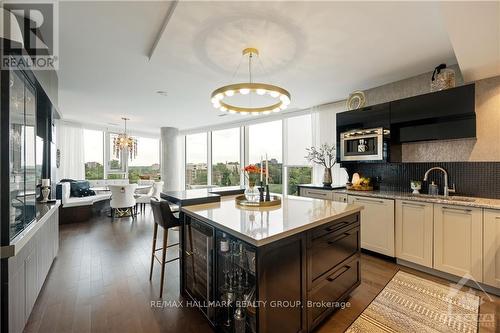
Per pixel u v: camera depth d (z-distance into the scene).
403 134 3.14
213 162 7.44
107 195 5.86
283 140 5.37
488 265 2.19
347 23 1.94
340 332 1.76
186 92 3.88
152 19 1.96
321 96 3.94
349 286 2.10
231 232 1.49
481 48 1.95
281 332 1.46
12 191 1.62
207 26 1.96
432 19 1.89
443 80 2.66
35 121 2.26
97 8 1.81
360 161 3.37
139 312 1.98
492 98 2.48
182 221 2.21
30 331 1.75
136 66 2.85
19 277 1.67
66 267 2.84
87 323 1.84
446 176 2.78
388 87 3.36
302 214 1.90
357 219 2.22
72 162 6.40
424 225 2.61
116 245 3.64
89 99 4.30
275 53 2.46
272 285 1.41
